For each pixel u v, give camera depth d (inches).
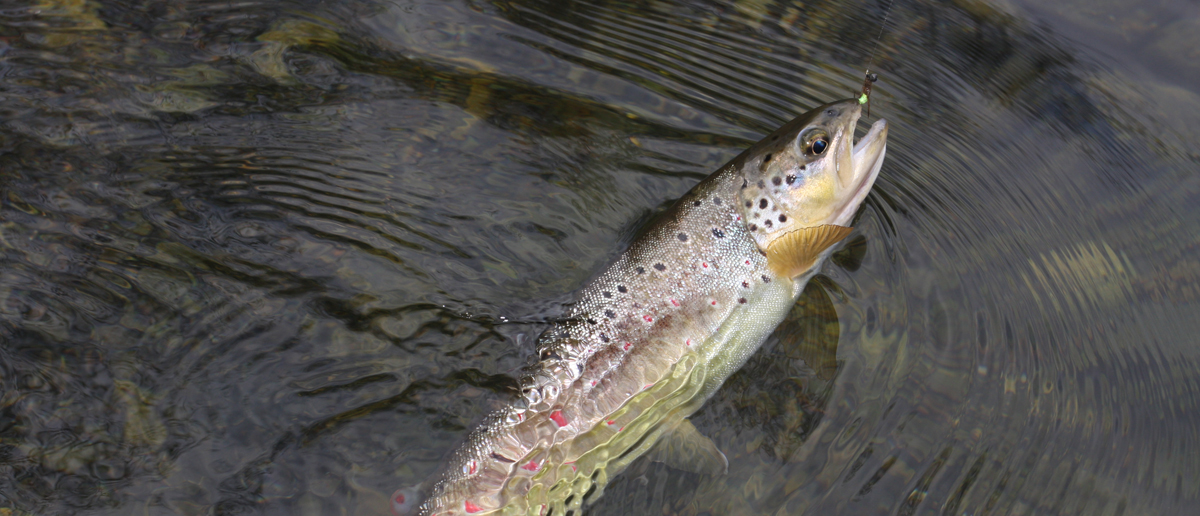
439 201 29.4
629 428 26.0
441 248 28.5
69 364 26.0
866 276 28.2
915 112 32.4
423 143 30.7
